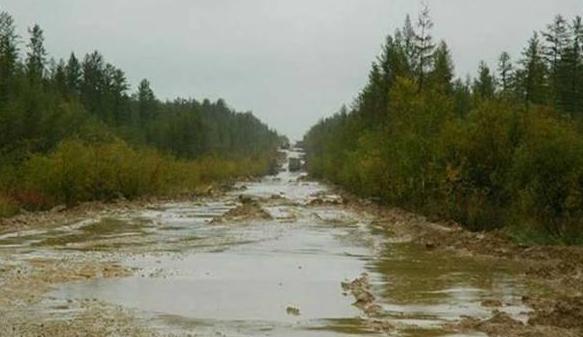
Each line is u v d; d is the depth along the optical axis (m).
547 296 17.48
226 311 15.51
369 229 35.59
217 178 107.81
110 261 23.48
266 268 22.11
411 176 42.19
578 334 13.48
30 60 102.00
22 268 21.44
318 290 18.20
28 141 61.25
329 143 104.69
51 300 16.64
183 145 112.69
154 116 132.75
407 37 66.19
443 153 37.44
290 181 129.12
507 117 35.66
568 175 28.06
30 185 45.91
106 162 54.78
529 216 28.69
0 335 13.12
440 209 36.84
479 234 30.41
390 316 15.10
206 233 33.44
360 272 21.39
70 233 32.72
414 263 23.38
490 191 34.78
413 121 44.16
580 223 26.91
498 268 22.23
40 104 71.69
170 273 20.98
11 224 35.38
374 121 70.81
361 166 57.22
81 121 80.50
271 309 15.75
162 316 14.96
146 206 53.19
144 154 65.94
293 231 34.56
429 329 13.80
